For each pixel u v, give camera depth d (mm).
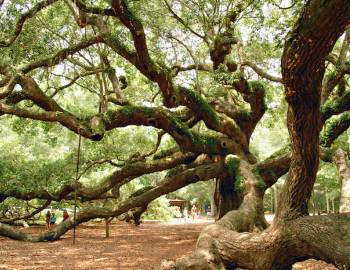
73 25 19156
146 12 18109
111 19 18438
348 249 7020
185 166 19891
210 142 18078
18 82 14523
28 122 23062
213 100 19344
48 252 14422
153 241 18719
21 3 16500
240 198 16062
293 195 8094
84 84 25281
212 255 8961
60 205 27031
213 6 17047
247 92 17547
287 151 17344
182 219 45781
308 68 5992
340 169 14523
